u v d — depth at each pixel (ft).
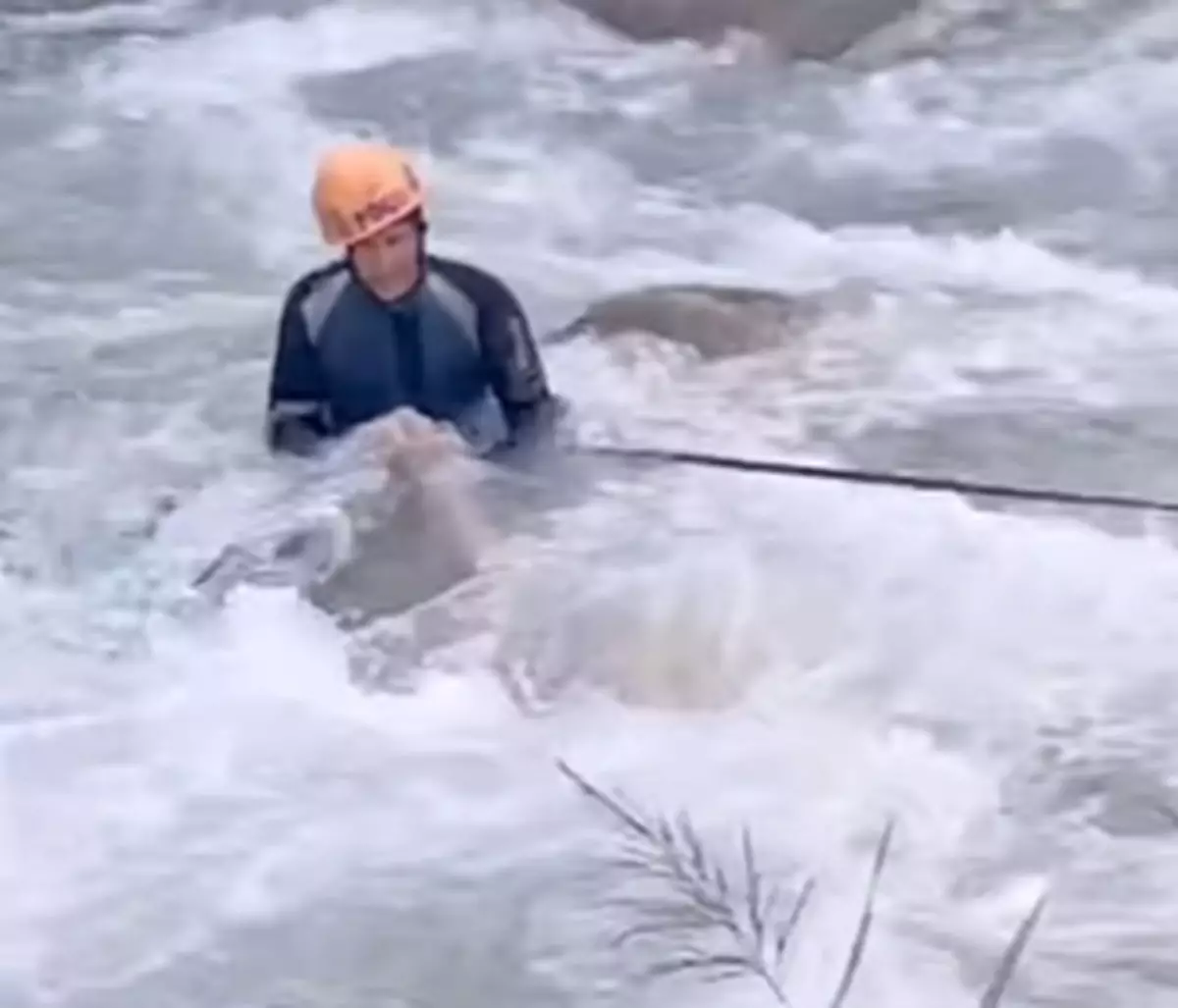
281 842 65.46
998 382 95.20
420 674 72.90
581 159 131.64
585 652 72.38
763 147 133.08
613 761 68.08
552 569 75.82
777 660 71.72
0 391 98.43
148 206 123.54
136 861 65.00
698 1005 57.82
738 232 120.16
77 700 72.90
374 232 79.51
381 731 70.38
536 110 140.26
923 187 125.80
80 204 123.85
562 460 82.17
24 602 79.15
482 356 82.33
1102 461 87.86
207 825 66.39
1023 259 114.01
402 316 81.46
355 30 154.20
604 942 60.18
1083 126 134.10
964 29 147.64
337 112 140.46
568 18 153.69
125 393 97.81
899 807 65.21
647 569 75.41
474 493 79.46
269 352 101.91
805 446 88.58
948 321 101.91
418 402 82.28
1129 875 62.03
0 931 62.39
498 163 131.64
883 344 97.71
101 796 67.87
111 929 62.39
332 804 67.05
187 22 158.10
